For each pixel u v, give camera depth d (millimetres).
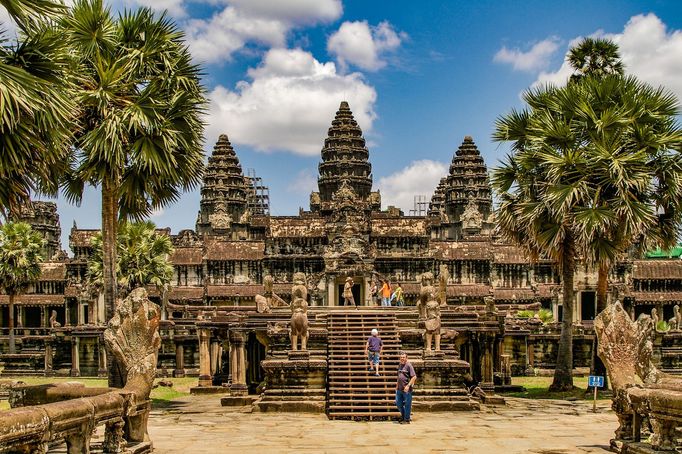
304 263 84438
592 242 35656
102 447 16391
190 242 116438
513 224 39656
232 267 85688
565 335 39812
